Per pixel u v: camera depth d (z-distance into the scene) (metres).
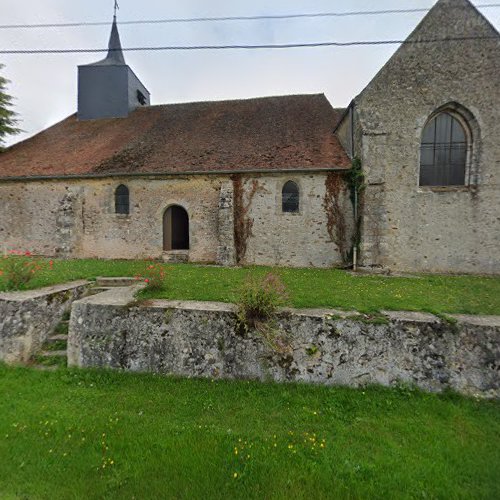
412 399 3.98
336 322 4.36
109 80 15.76
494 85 9.48
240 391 4.14
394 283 7.59
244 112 14.30
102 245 12.25
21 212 12.57
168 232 12.38
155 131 13.76
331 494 2.55
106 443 3.10
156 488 2.58
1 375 4.55
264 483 2.63
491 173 9.72
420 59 9.84
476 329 4.18
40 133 15.43
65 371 4.67
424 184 10.33
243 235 11.33
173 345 4.63
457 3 9.58
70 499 2.48
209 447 3.05
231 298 5.21
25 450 3.02
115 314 4.81
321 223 10.95
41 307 5.33
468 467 2.86
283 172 10.96
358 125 10.28
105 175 11.60
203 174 11.38
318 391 4.15
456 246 10.05
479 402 3.96
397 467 2.85
